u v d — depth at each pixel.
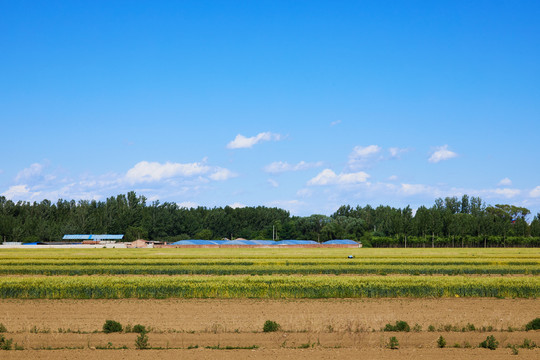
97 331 38.31
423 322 41.91
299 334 37.50
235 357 32.03
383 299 53.91
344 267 82.75
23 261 96.12
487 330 38.94
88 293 54.44
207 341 35.72
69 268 82.75
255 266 85.19
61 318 43.44
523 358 31.89
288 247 193.50
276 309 47.66
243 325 40.47
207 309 47.53
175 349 33.72
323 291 55.19
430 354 32.75
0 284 54.66
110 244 191.62
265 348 34.06
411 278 59.84
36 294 54.38
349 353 32.94
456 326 39.62
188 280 57.22
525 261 97.31
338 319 42.88
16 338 36.38
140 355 32.38
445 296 55.59
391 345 34.16
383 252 143.12
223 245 190.75
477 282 56.84
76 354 32.59
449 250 162.88
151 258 107.81
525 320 42.59
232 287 55.03
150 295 54.66
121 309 47.56
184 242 195.25
